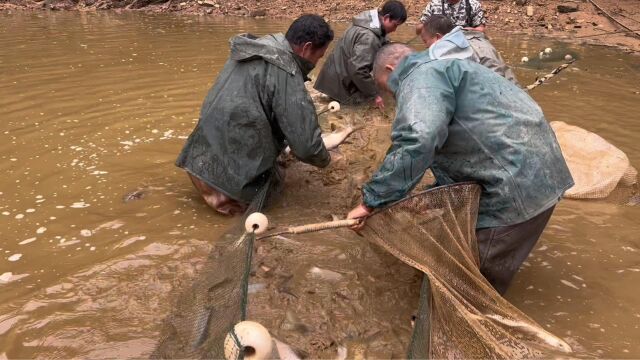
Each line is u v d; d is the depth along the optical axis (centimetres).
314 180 489
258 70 405
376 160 527
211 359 248
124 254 371
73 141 560
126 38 1072
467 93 294
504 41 1101
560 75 836
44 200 443
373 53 634
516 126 292
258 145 417
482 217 310
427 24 383
